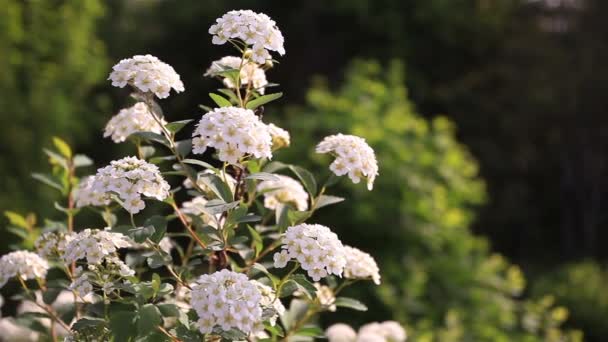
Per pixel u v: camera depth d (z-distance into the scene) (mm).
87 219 9539
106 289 2490
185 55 17578
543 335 7832
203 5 17328
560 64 16859
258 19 2508
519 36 17016
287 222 2846
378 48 16641
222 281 2225
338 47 17031
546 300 7738
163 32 17484
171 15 17562
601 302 10430
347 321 6863
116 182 2363
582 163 16688
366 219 7355
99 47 11883
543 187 16984
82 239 2508
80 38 11203
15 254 2973
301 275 2510
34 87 10500
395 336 3713
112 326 2377
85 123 11922
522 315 8047
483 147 16312
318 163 7660
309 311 3027
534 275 13430
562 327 10391
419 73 16594
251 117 2361
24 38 10656
